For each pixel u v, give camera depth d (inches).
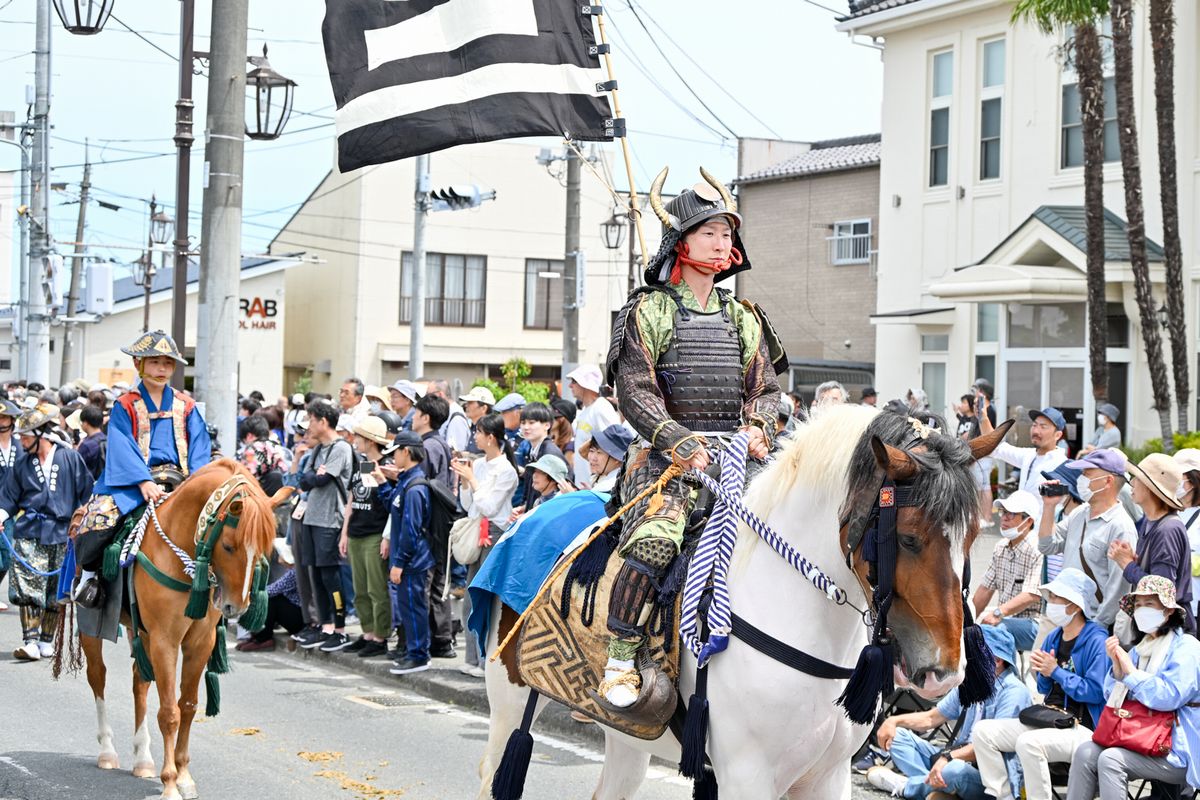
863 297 1058.7
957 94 856.3
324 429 452.1
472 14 338.6
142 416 299.3
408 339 1448.1
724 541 174.4
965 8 832.3
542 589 196.9
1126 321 745.6
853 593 165.3
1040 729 255.6
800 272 1115.9
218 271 490.9
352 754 319.9
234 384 496.7
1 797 273.9
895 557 150.6
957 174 859.4
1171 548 273.6
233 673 428.1
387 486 430.6
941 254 872.3
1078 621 263.6
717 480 176.2
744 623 169.6
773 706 166.7
